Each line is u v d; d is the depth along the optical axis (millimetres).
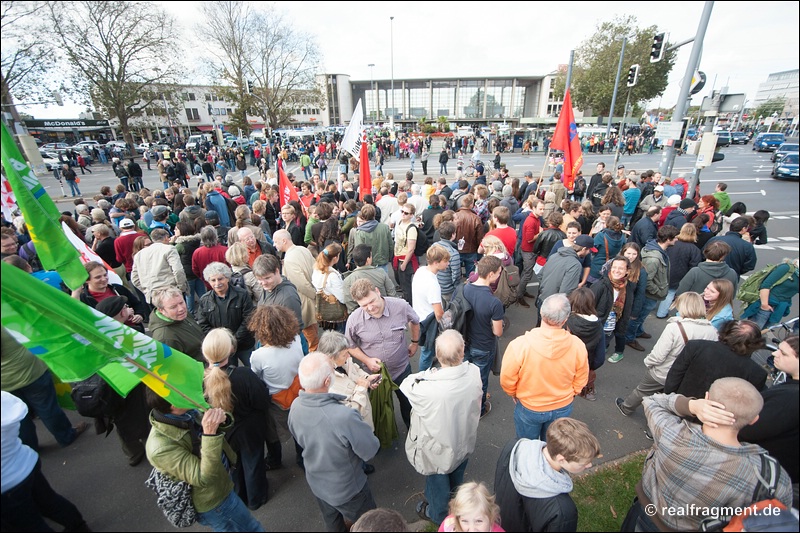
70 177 17188
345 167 20250
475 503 1960
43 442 3775
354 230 5801
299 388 3232
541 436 3213
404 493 3246
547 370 2891
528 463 2094
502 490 2193
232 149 26156
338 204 8344
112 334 2109
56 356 1960
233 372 2725
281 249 4789
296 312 3773
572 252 4602
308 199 9273
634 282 4656
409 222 5957
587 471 3449
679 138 10203
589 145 33844
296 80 35562
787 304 4758
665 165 10602
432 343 4090
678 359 3086
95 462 3525
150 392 2260
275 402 3166
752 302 4957
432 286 3945
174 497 2260
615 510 3072
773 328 3850
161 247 4957
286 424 3250
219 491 2344
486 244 4867
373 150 29234
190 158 23375
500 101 81875
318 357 2406
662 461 2275
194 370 2479
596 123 44656
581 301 3607
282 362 3053
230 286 3877
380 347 3404
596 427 3980
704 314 3445
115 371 2504
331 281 4238
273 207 9023
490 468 3504
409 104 83250
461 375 2521
